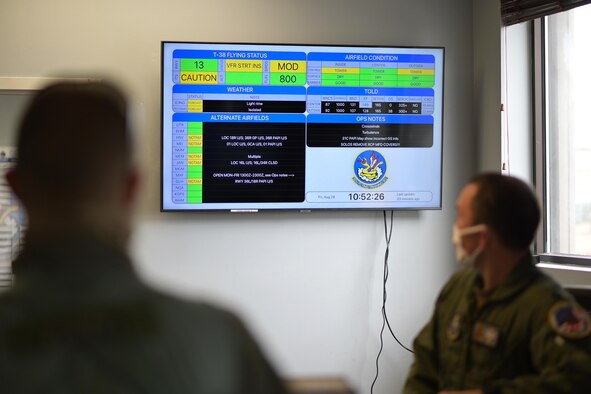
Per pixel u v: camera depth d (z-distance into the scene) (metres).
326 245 3.21
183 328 0.62
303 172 3.10
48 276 0.61
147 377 0.59
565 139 3.11
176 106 3.02
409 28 3.27
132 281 0.63
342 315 3.21
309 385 0.82
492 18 3.14
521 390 1.38
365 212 3.24
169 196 3.02
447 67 3.31
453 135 3.31
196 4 3.12
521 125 3.13
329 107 3.11
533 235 1.52
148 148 3.08
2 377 0.58
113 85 0.70
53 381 0.58
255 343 0.66
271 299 3.17
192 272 3.12
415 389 1.66
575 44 3.07
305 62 3.09
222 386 0.61
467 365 1.53
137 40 3.08
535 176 3.14
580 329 1.37
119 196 0.65
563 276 2.82
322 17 3.20
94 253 0.62
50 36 3.04
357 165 3.13
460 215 1.59
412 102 3.16
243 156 3.06
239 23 3.15
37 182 0.63
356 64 3.12
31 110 0.65
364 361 3.22
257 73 3.06
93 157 0.63
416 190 3.17
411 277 3.26
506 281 1.50
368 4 3.23
